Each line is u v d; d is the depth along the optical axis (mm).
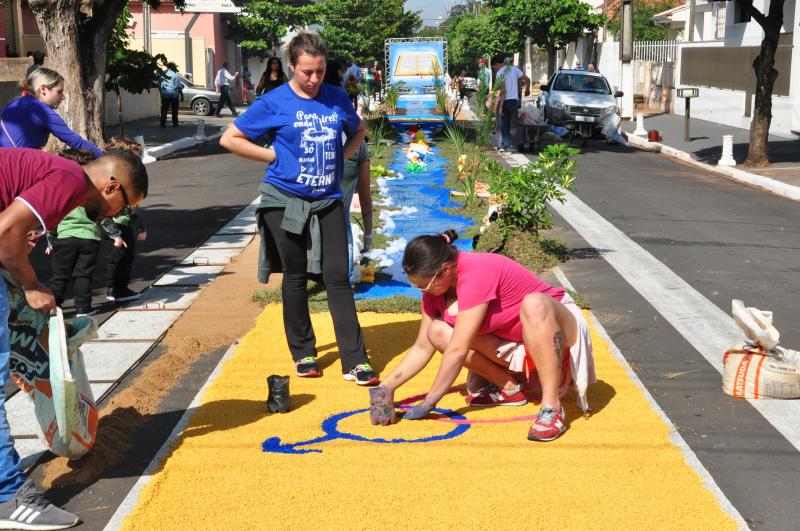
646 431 4840
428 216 11609
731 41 28469
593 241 10531
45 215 3875
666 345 6516
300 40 5570
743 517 3949
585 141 23703
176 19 42469
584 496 4078
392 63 30172
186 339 6582
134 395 5445
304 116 5629
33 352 4184
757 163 18062
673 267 9141
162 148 21297
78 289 7234
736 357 5469
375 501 4047
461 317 4809
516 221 9266
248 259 9492
